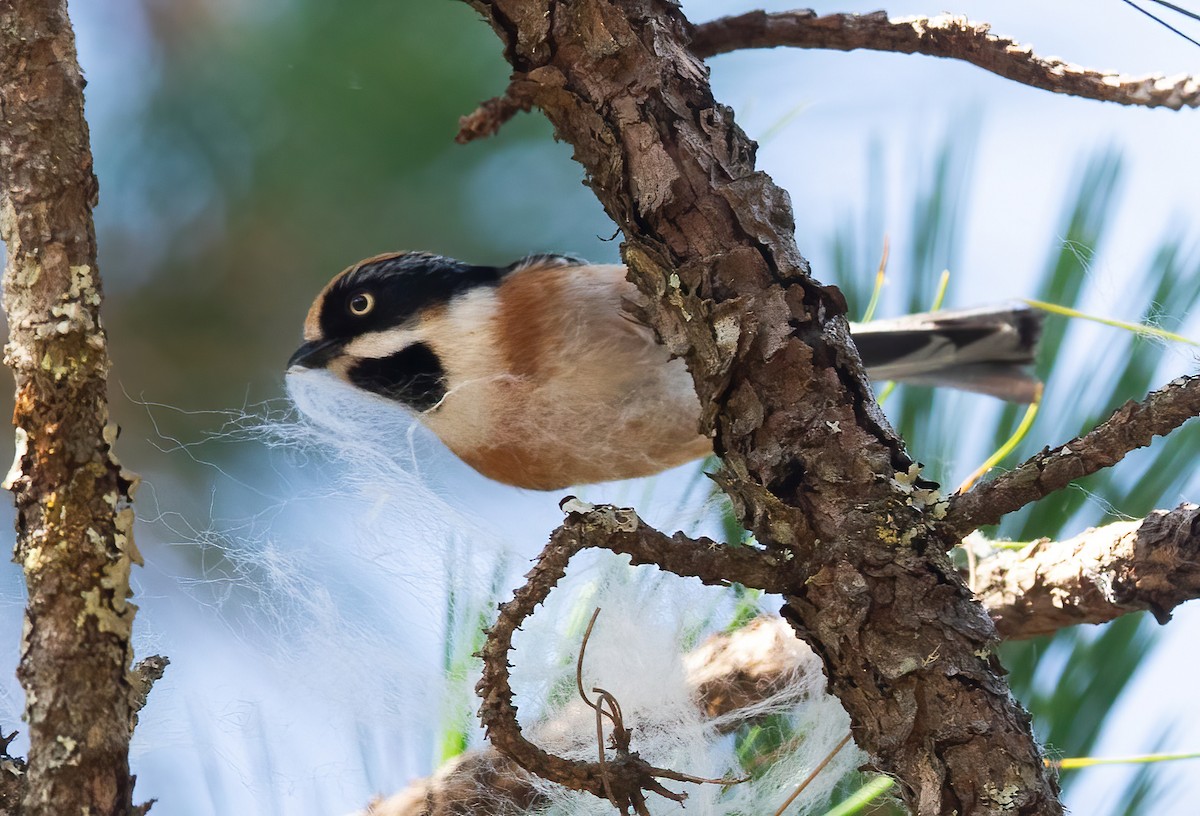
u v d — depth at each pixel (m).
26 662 2.29
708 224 2.69
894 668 2.46
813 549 2.58
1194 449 3.59
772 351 2.64
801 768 3.45
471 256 5.37
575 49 2.75
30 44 2.44
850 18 3.14
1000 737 2.40
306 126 5.18
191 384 5.30
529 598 2.47
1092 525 3.70
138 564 2.37
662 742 3.47
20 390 2.36
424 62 5.13
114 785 2.27
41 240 2.38
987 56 3.02
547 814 3.34
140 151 5.28
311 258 5.31
